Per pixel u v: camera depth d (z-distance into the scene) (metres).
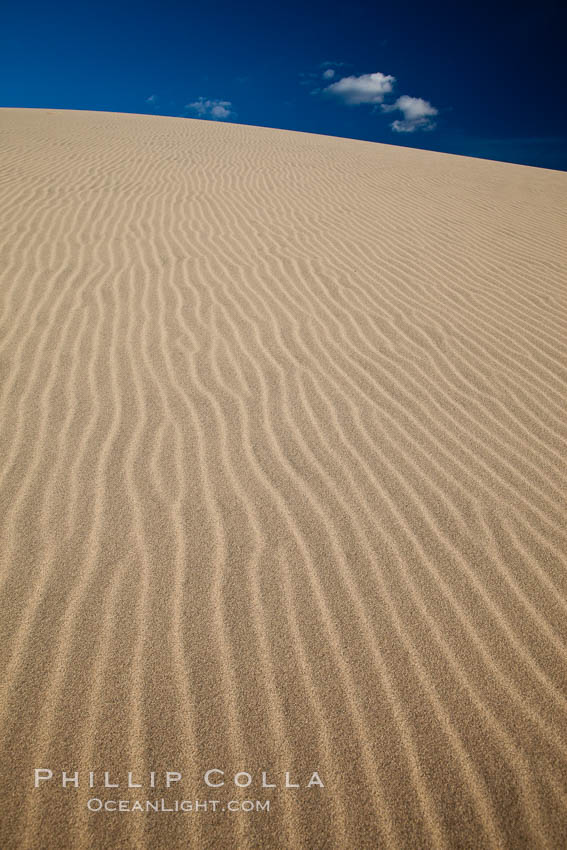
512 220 8.16
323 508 2.62
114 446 2.95
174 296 4.90
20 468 2.74
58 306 4.52
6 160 9.30
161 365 3.80
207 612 2.05
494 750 1.65
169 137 13.78
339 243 6.68
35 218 6.55
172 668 1.84
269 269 5.70
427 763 1.61
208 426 3.18
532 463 3.03
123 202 7.55
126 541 2.35
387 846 1.44
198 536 2.40
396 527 2.52
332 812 1.50
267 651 1.92
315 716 1.72
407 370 3.96
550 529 2.56
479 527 2.55
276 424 3.25
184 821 1.47
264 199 8.46
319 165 11.68
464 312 4.98
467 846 1.44
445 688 1.82
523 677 1.87
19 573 2.16
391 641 1.98
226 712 1.72
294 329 4.48
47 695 1.73
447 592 2.19
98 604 2.05
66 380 3.53
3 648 1.86
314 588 2.18
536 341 4.49
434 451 3.09
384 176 10.95
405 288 5.45
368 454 3.03
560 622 2.08
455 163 13.19
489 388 3.78
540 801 1.53
